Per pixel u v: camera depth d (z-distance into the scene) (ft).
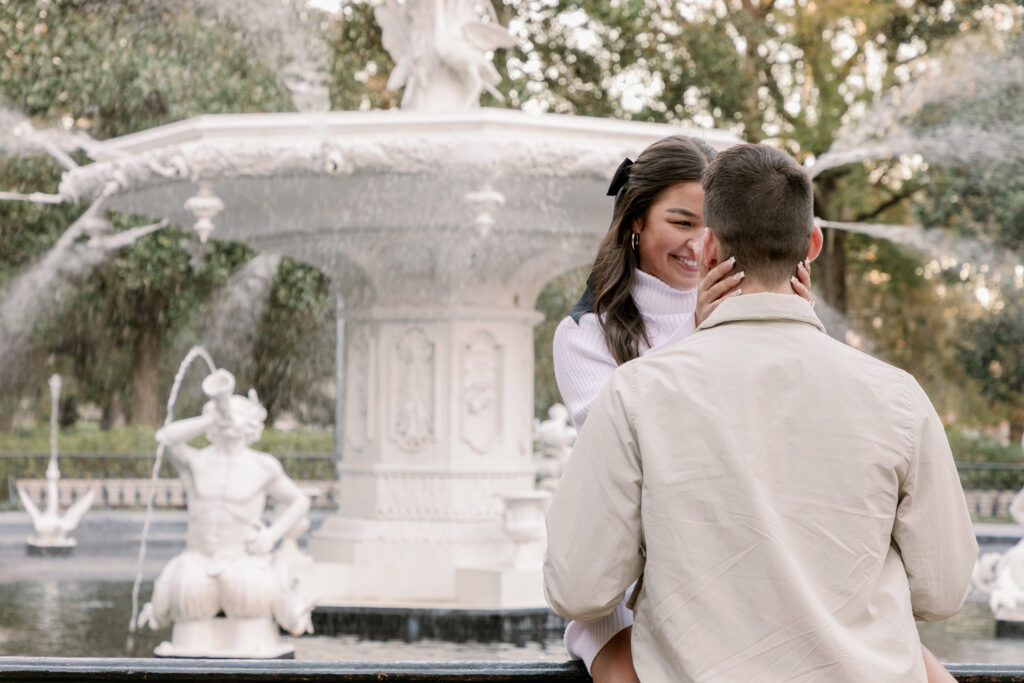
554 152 22.50
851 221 83.56
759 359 6.37
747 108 73.82
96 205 26.71
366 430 26.99
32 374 73.36
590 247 26.35
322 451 67.26
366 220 25.27
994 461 75.10
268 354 70.64
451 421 26.43
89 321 69.97
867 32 80.18
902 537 6.38
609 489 6.42
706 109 71.61
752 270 6.60
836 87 79.61
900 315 91.86
